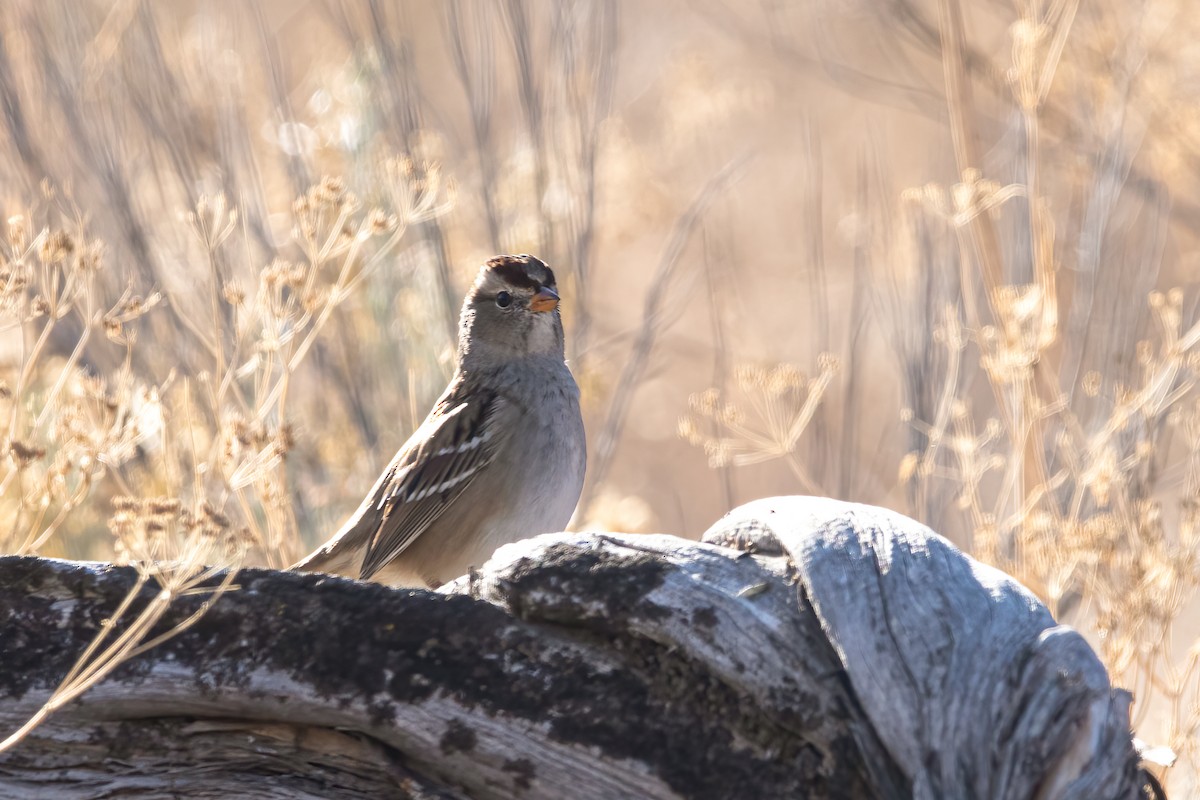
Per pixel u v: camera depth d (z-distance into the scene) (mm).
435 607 5199
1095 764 4625
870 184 19922
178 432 10008
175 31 16312
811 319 17109
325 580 5262
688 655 5008
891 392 16562
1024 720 4699
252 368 8969
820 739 4836
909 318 13898
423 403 12953
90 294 8203
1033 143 11617
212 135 14727
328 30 18531
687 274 18562
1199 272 16969
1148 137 17016
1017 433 10203
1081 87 16844
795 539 5129
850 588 4977
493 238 14625
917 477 13055
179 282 13219
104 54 14766
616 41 16734
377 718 5098
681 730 4984
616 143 16547
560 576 5160
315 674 5133
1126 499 10250
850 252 19766
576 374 14359
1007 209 14938
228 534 7531
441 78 20984
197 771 5223
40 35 14938
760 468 17203
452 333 13219
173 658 5199
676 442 17844
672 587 5082
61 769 5246
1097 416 12555
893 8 20062
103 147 14234
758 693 4914
